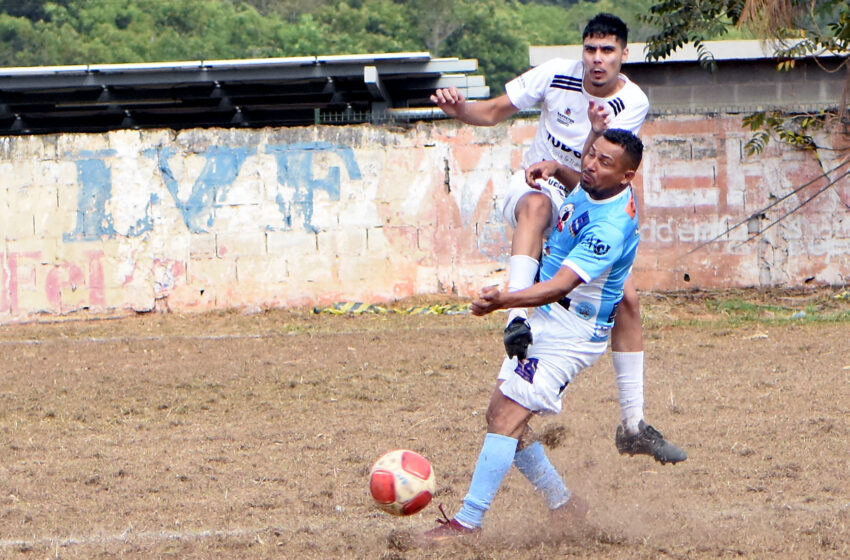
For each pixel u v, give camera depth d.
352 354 42.41
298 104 75.00
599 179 18.31
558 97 21.34
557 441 20.70
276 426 30.70
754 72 69.81
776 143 55.16
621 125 20.94
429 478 18.83
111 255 55.16
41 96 70.69
